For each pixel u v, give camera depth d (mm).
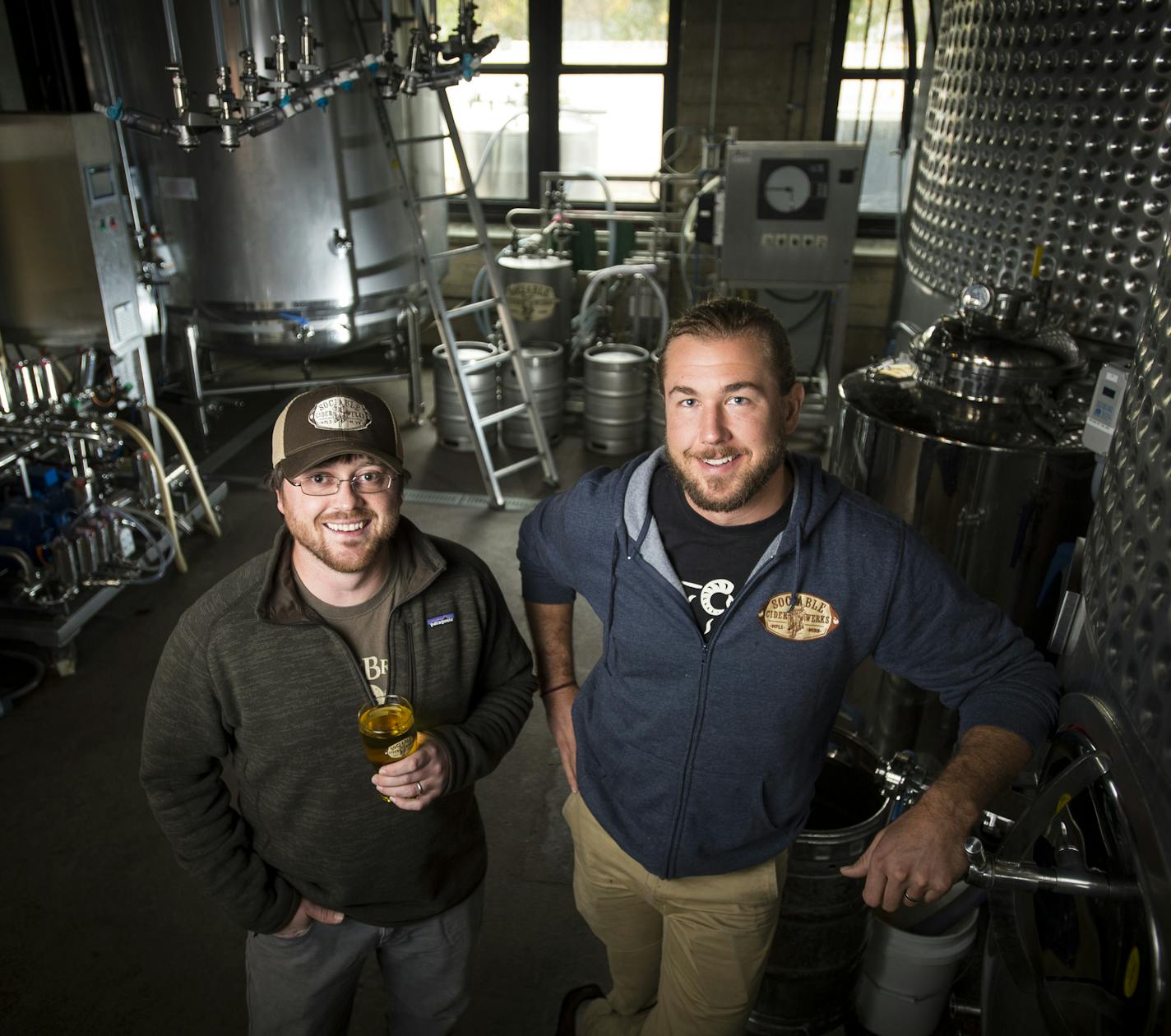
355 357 5996
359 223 4254
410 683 1257
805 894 1621
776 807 1339
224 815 1289
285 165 3992
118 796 2508
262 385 4895
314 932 1357
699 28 5301
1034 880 1058
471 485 4422
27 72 4379
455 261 5832
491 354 4598
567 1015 1902
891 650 1290
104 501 3275
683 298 5809
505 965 2047
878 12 5191
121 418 3564
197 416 4715
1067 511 2186
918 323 3354
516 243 5129
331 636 1192
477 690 1430
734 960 1422
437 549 1300
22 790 2521
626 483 1319
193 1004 1947
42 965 2027
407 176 3895
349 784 1249
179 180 4031
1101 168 2352
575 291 5637
